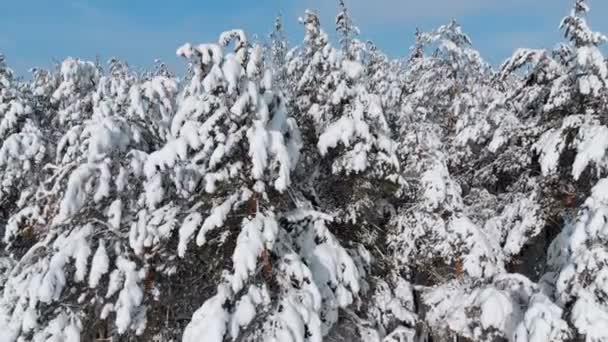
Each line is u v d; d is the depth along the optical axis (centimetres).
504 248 1667
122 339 1202
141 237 1070
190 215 1077
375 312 1518
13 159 1580
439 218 1512
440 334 1500
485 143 2003
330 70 1459
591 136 1502
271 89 1137
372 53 2038
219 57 1048
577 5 1616
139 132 1250
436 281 1650
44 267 1082
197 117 1077
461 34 2289
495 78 2339
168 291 1210
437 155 1636
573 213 1593
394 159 1412
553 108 1681
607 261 1246
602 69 1536
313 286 1106
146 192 1088
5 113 1716
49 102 2098
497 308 1284
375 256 1612
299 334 1033
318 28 1545
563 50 1792
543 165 1575
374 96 1442
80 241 1082
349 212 1462
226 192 1106
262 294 1059
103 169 1105
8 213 1683
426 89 2272
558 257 1462
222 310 1016
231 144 1048
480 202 1917
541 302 1190
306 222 1266
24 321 1058
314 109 1480
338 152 1473
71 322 1098
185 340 1007
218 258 1156
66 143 1303
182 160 1058
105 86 1705
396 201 1634
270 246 1041
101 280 1141
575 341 1271
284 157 1038
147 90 1302
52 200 1214
